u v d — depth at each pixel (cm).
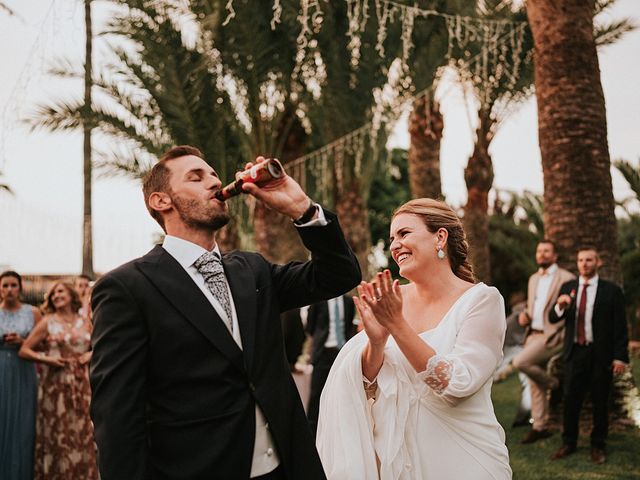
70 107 1185
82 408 658
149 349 244
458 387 293
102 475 228
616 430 716
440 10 1136
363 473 314
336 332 800
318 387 791
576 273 735
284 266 282
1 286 678
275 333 264
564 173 748
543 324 716
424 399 312
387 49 1213
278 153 1354
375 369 321
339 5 1155
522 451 674
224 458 236
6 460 635
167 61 1177
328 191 1593
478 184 1469
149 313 243
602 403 628
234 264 271
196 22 1175
